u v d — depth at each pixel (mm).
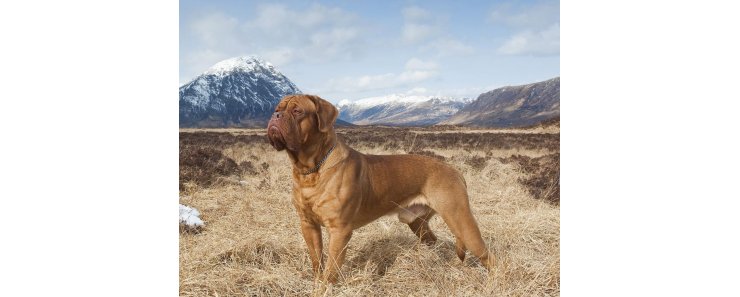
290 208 6219
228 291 3805
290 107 3469
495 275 3871
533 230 5195
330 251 3658
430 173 3967
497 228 5117
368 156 3959
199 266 4191
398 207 3982
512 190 7055
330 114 3568
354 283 3863
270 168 8344
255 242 4582
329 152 3604
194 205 6164
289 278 3980
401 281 4031
